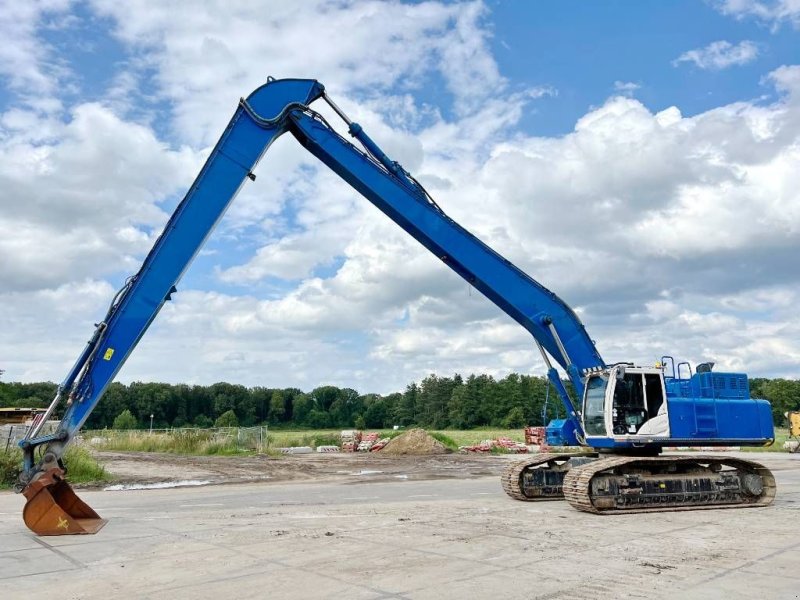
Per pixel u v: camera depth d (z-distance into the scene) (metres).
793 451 39.22
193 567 8.09
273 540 9.88
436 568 7.93
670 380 14.63
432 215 13.63
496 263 13.98
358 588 7.01
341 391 143.50
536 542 9.64
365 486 19.38
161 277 11.67
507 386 107.06
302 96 13.02
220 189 12.22
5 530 10.94
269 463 28.91
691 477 13.66
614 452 14.62
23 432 20.14
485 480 21.30
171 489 18.67
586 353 14.37
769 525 11.36
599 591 6.85
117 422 96.06
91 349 11.20
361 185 13.34
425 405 124.88
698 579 7.37
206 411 130.62
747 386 14.95
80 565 8.26
